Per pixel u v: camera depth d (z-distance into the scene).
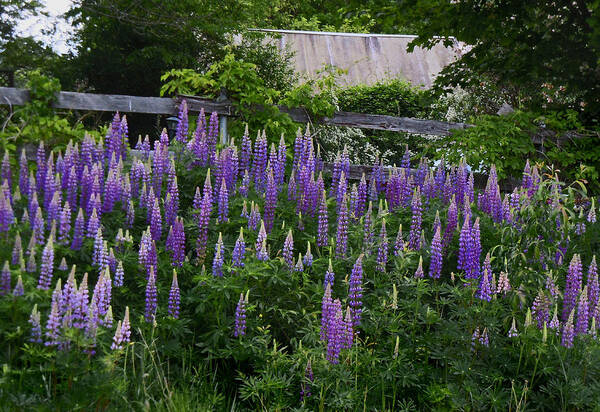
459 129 11.10
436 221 6.60
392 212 7.49
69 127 9.20
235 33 17.34
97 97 9.95
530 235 6.21
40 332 4.25
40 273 4.85
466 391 4.77
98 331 4.35
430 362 5.36
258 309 5.46
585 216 7.23
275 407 4.65
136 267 5.51
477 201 8.09
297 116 10.98
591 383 4.79
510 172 11.27
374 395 4.85
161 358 4.98
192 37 17.33
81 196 6.65
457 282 6.30
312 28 29.83
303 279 5.62
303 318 5.40
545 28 10.56
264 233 5.75
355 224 6.93
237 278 5.36
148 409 4.08
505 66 11.11
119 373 4.41
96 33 17.30
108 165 7.64
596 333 5.15
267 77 18.38
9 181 6.73
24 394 3.95
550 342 5.09
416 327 5.45
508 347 5.11
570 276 5.58
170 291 5.09
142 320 4.95
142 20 15.84
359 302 5.20
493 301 5.35
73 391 4.02
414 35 24.61
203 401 4.69
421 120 11.23
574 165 11.31
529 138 11.00
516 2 10.14
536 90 13.98
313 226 6.88
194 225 6.28
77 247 5.56
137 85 18.06
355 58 23.42
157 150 7.36
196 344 5.12
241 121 10.68
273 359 4.91
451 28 10.60
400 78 22.25
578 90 11.24
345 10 10.72
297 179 7.76
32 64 17.17
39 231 5.39
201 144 7.85
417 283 5.63
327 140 14.20
